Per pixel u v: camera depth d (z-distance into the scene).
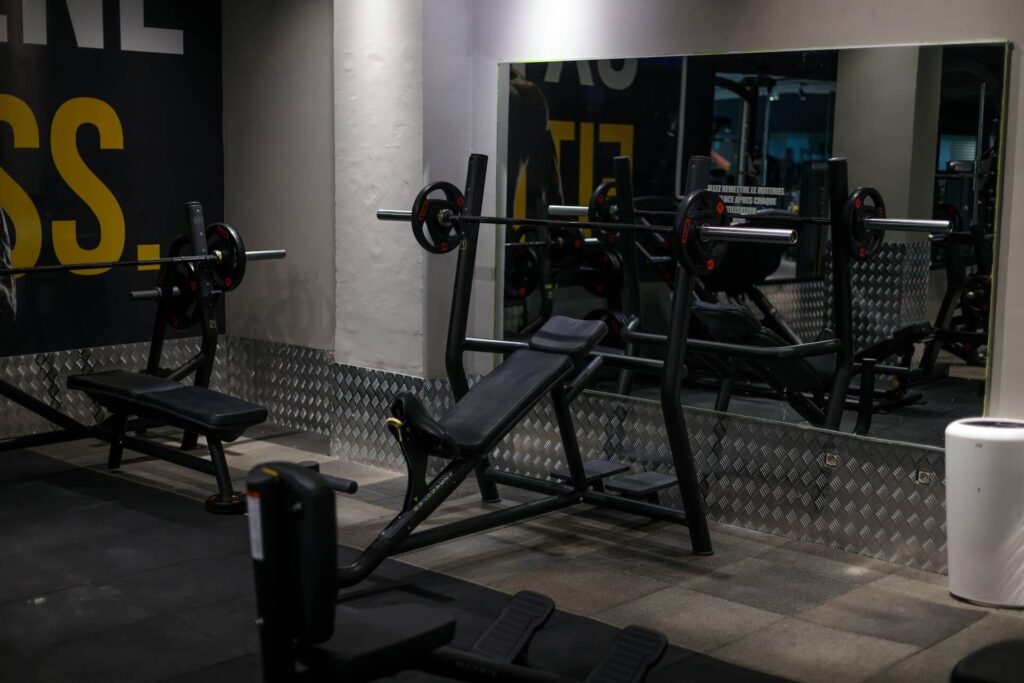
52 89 5.84
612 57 4.86
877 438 4.20
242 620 3.58
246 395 6.64
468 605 3.73
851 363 4.31
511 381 4.26
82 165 5.99
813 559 4.22
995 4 3.78
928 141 4.05
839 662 3.30
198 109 6.43
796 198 4.66
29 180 5.80
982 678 2.21
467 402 4.18
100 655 3.29
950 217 3.99
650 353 5.10
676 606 3.73
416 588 3.88
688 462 4.17
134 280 6.27
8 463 5.51
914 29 3.99
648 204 5.05
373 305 5.45
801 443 4.39
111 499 4.93
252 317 6.54
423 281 5.22
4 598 3.74
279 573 2.33
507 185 5.25
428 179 5.16
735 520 4.62
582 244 5.14
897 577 4.03
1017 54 3.74
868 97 4.21
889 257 4.22
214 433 4.66
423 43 5.05
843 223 4.28
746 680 3.17
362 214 5.43
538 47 5.05
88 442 5.96
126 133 6.15
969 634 3.51
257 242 6.44
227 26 6.41
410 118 5.14
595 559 4.21
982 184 3.88
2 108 5.66
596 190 5.00
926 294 4.09
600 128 4.97
